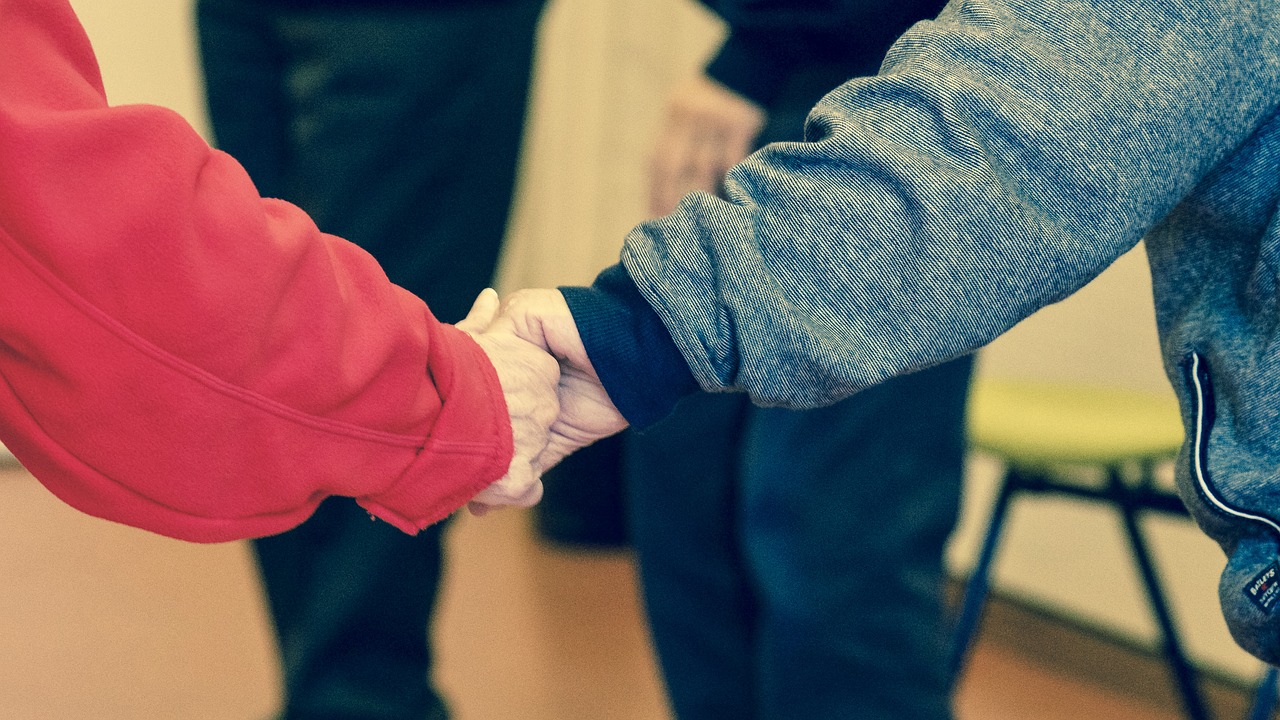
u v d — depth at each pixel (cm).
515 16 262
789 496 231
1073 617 462
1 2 174
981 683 415
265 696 358
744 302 183
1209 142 179
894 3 223
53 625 406
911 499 232
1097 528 452
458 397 185
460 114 259
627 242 189
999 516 314
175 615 424
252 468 178
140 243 172
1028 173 180
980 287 181
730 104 250
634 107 602
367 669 264
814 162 184
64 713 337
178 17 601
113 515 179
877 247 182
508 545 546
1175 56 179
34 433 176
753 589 246
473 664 393
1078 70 180
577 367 194
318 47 253
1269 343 179
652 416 190
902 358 182
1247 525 181
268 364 177
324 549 261
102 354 173
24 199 171
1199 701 299
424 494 185
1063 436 284
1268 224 180
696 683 251
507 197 277
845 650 233
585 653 412
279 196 270
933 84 181
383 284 184
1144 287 418
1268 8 179
